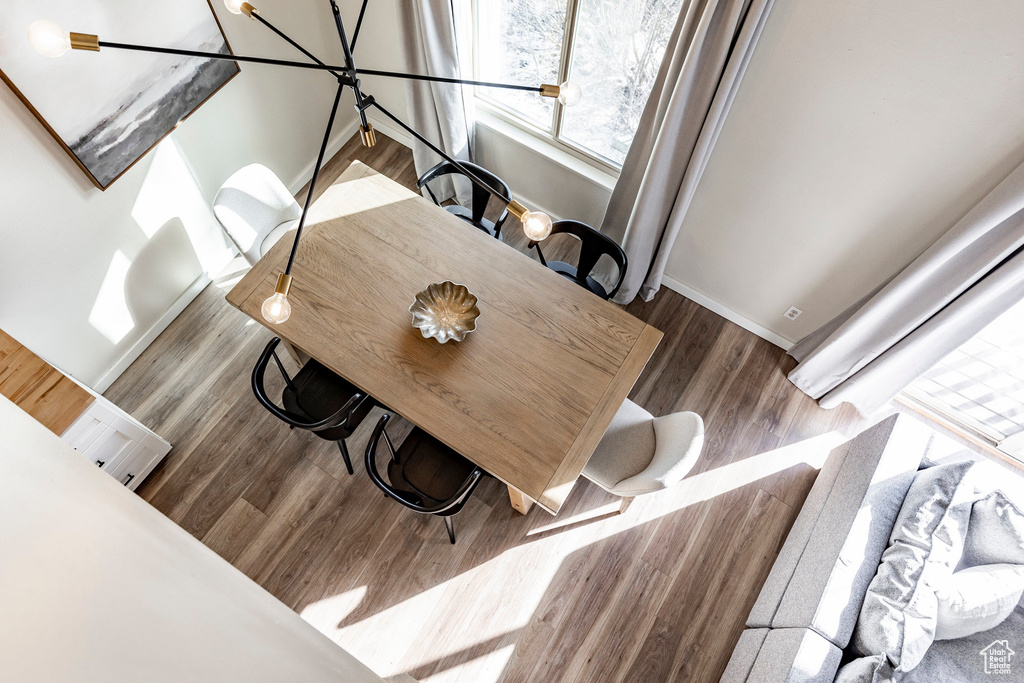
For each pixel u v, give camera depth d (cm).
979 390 345
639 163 332
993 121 238
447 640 309
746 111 291
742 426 362
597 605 317
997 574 271
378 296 293
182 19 290
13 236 273
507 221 427
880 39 239
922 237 289
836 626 259
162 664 51
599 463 293
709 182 330
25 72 241
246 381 363
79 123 269
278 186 341
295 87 384
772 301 369
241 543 325
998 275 260
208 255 383
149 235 336
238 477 339
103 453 303
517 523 334
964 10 217
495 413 271
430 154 411
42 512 55
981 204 247
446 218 318
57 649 43
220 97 338
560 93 215
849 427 363
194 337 374
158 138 309
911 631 255
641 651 307
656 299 404
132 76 281
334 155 447
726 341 389
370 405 316
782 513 339
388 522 332
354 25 382
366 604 315
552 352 285
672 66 275
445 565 324
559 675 302
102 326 337
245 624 71
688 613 315
